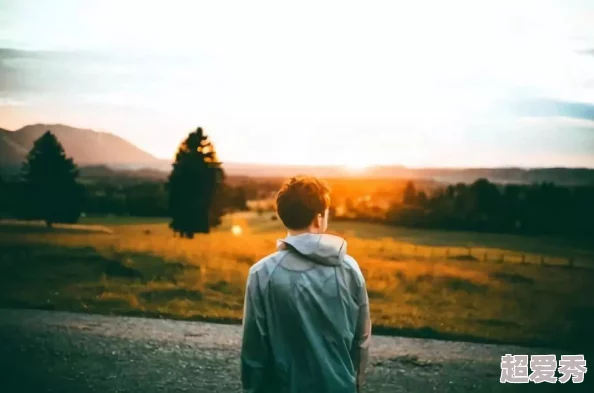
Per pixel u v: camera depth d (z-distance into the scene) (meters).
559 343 5.09
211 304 5.52
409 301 5.27
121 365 4.77
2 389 4.48
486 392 4.50
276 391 2.41
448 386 4.53
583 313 5.08
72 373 4.68
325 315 2.38
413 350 5.00
